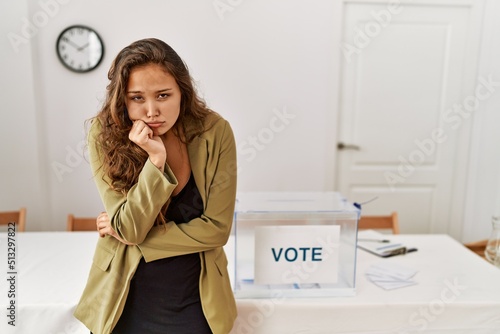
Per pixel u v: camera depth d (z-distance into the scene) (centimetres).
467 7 287
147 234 105
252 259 144
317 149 293
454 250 183
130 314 109
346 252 145
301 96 284
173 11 264
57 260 163
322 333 137
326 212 140
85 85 265
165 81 98
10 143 259
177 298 109
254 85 279
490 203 295
